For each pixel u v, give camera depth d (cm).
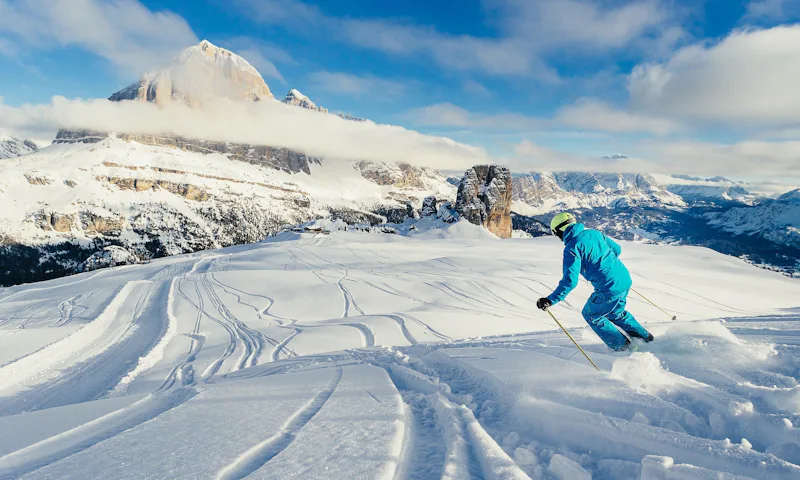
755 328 534
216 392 465
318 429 285
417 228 14775
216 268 6331
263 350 1764
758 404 250
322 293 3694
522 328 2450
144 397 475
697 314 3266
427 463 245
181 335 2198
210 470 221
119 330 2297
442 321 2450
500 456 229
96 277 6231
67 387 1289
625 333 433
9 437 317
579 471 206
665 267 5481
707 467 197
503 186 15500
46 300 3809
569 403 299
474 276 4650
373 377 511
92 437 314
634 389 297
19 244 19838
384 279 4338
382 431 278
